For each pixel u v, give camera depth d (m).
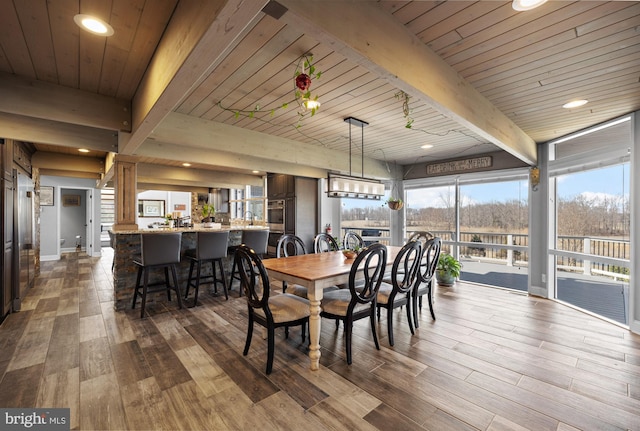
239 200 8.77
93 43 1.92
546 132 3.85
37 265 5.67
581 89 2.56
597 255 3.60
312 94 2.69
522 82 2.43
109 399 1.89
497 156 4.96
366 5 1.49
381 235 6.56
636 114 3.04
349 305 2.40
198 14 1.34
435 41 1.88
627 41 1.86
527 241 4.62
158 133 3.02
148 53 2.04
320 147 4.62
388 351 2.59
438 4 1.55
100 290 4.57
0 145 3.19
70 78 2.39
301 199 6.12
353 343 2.76
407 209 6.32
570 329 3.08
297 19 1.20
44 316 3.40
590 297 4.17
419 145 4.60
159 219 11.26
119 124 2.76
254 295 2.37
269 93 2.66
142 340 2.77
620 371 2.26
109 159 5.04
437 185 5.86
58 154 5.42
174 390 2.00
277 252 3.73
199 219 11.04
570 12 1.59
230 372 2.23
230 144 3.56
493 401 1.90
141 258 3.49
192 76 1.64
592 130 3.59
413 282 3.11
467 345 2.71
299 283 2.42
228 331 3.00
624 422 1.71
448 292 4.55
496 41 1.87
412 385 2.08
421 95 1.91
